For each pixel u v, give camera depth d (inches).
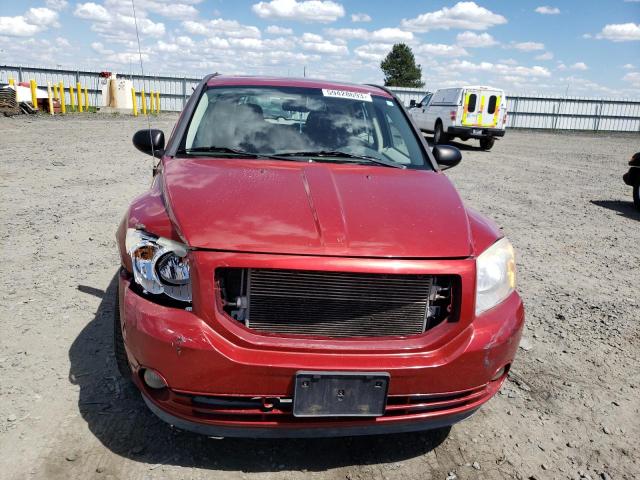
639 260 241.0
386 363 84.7
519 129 1412.4
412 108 898.1
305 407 83.2
